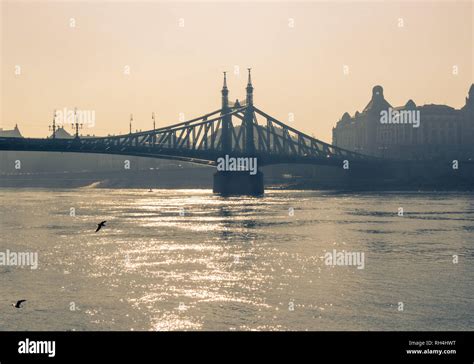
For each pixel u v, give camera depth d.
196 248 90.12
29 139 186.62
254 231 112.56
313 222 129.50
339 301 58.50
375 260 79.75
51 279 67.62
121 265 75.88
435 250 88.19
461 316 53.97
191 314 54.47
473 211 157.62
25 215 150.50
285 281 66.81
